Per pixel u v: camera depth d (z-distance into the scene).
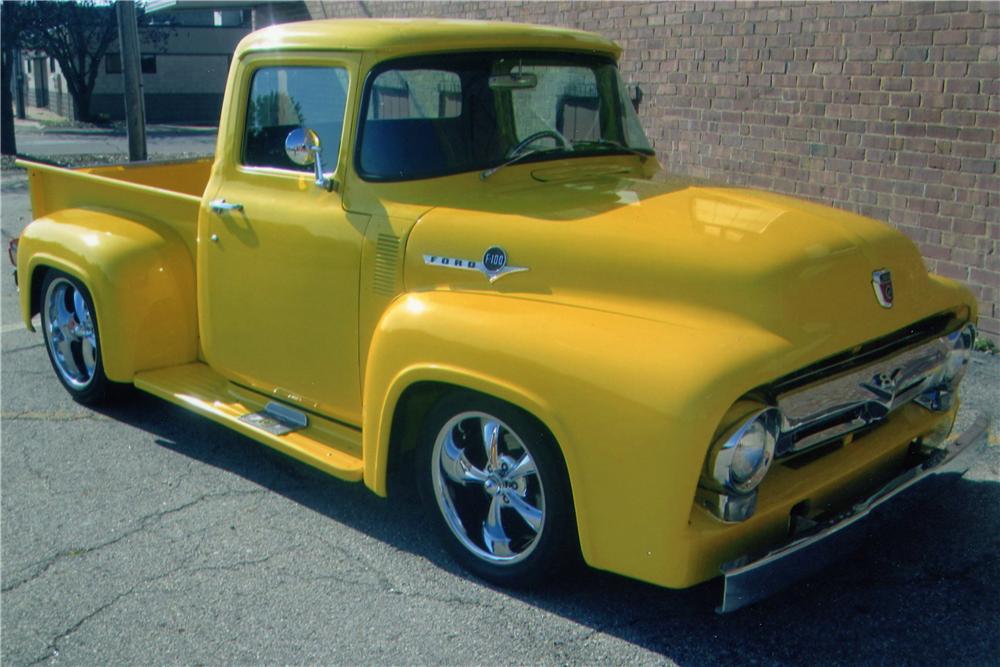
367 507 4.38
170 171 6.42
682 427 2.89
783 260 3.21
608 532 3.11
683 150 8.41
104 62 35.38
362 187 4.00
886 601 3.51
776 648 3.27
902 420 3.73
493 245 3.61
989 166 6.16
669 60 8.36
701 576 3.05
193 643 3.39
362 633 3.42
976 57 6.12
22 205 12.74
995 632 3.32
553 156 4.32
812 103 7.21
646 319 3.23
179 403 4.75
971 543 3.88
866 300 3.39
